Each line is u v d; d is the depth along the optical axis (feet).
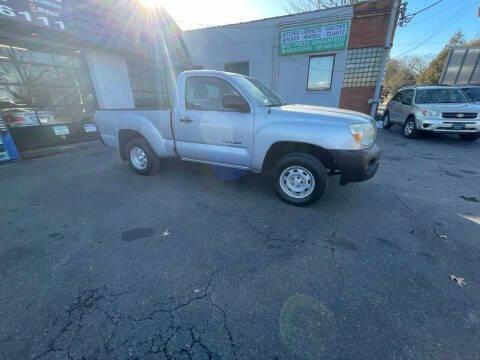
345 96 35.60
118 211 10.68
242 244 8.27
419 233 8.86
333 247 8.07
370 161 9.81
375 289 6.32
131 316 5.57
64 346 4.92
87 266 7.25
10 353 4.80
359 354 4.74
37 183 14.11
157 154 13.76
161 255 7.74
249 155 10.93
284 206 10.97
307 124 9.63
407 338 5.04
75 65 23.76
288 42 36.11
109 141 15.57
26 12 16.69
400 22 32.91
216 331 5.23
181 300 6.02
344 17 32.17
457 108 23.91
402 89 32.09
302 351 4.81
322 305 5.85
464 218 9.95
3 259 7.62
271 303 5.92
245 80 11.74
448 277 6.72
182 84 12.07
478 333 5.14
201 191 12.72
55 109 22.84
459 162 18.07
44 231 9.18
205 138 11.84
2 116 18.13
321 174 9.94
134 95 30.07
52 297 6.14
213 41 40.45
